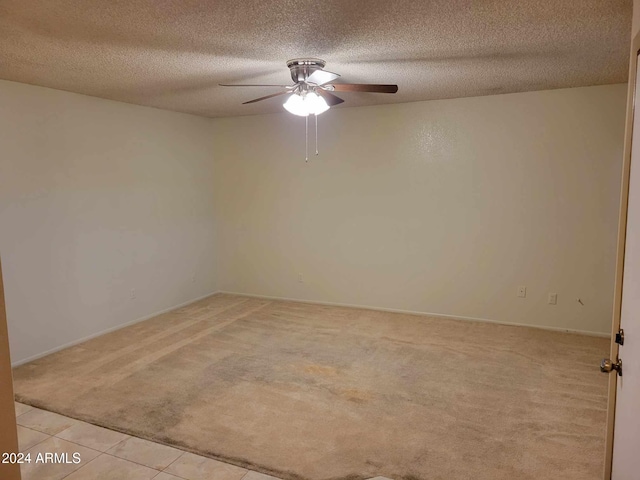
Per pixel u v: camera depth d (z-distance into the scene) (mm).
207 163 5910
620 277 1759
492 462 2420
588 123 4219
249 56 3027
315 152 5418
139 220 4918
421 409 2984
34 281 3871
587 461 2420
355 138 5191
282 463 2422
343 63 3232
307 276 5688
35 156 3834
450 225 4887
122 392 3240
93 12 2225
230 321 4945
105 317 4570
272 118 5590
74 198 4188
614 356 1801
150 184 5039
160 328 4711
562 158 4355
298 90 3262
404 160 4992
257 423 2822
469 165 4723
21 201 3742
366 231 5285
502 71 3525
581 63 3307
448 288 4988
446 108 4742
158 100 4570
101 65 3205
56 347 4074
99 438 2662
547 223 4492
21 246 3760
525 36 2670
